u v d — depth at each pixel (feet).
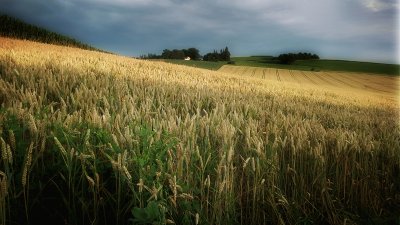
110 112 12.56
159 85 24.04
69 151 6.64
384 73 263.29
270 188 7.95
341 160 9.71
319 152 9.10
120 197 6.73
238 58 395.55
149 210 5.76
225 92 27.68
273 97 32.58
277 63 340.39
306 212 7.95
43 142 6.82
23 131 7.70
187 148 7.32
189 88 26.53
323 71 263.49
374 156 10.18
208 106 19.16
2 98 13.03
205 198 7.22
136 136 7.79
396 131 14.58
